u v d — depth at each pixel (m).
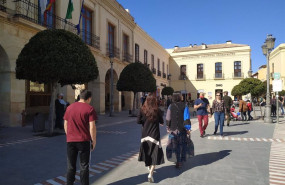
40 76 8.03
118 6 21.72
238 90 14.98
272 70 37.50
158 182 3.83
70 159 3.27
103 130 10.15
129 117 16.28
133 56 25.34
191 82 40.84
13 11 10.59
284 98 23.92
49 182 3.86
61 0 14.12
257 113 20.27
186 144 4.65
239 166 4.66
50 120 8.65
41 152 5.92
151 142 3.87
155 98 4.07
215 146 6.58
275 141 7.29
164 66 39.38
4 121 10.50
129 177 4.11
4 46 10.11
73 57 8.25
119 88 16.47
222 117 8.36
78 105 3.34
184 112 4.64
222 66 38.94
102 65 18.56
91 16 17.72
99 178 4.07
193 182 3.81
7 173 4.29
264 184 3.72
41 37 8.12
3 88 10.51
